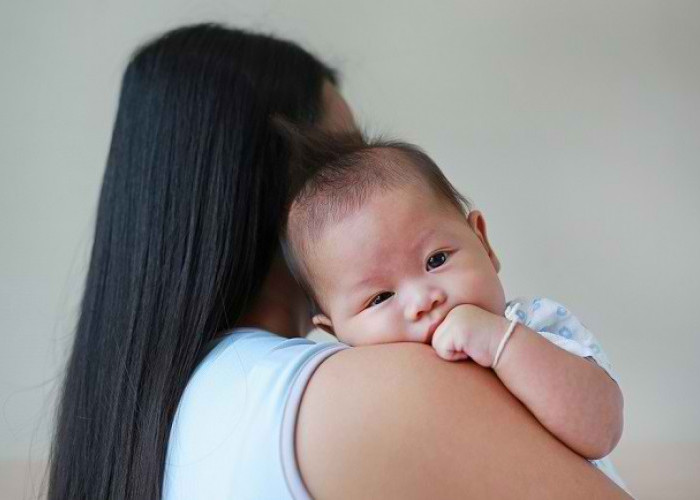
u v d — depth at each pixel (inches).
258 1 72.8
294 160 34.1
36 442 63.1
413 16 75.3
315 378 24.7
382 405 23.1
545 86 76.6
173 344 29.3
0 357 64.7
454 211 32.7
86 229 66.8
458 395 23.8
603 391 25.7
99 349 31.0
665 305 76.9
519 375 25.1
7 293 65.4
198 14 71.1
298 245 32.9
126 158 33.0
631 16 78.0
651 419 75.8
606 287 76.3
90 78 68.4
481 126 75.7
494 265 34.4
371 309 30.6
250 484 23.7
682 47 78.4
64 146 67.5
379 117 74.4
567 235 76.2
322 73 40.8
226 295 30.7
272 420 24.0
